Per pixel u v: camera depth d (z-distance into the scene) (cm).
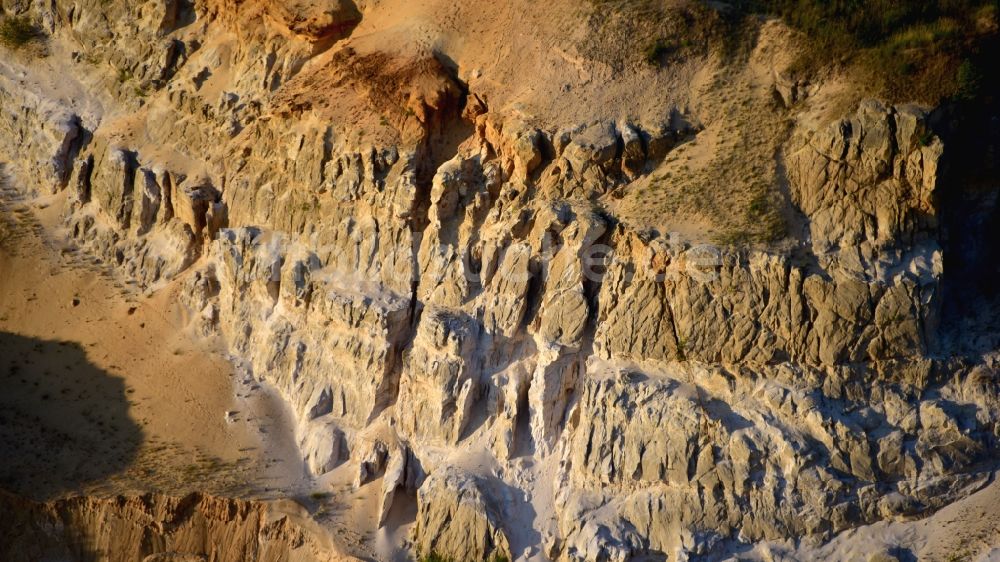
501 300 5797
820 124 5703
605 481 5475
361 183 6178
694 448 5381
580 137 5859
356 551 5631
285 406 6275
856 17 5884
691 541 5306
